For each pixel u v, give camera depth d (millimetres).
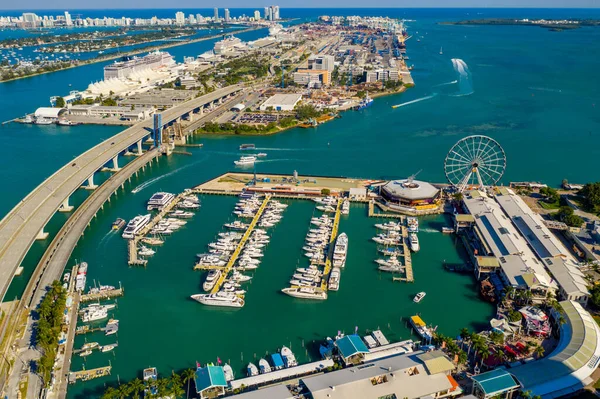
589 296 197250
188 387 162250
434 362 159000
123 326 195500
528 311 193000
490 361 170125
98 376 168500
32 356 172500
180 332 192500
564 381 152625
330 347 179625
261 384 160875
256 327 195500
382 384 151500
